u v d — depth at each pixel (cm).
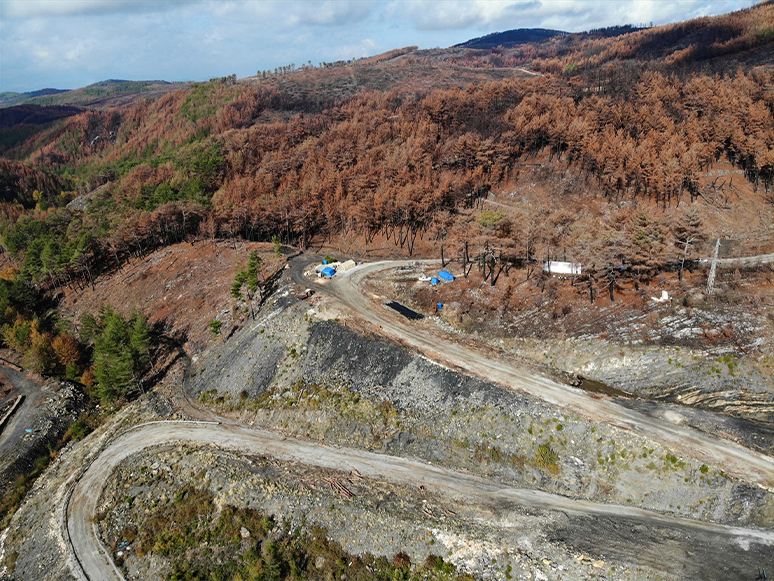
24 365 9244
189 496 5719
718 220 9475
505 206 11000
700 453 5044
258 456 6206
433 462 5816
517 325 7438
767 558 4172
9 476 6900
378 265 10056
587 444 5394
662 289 7350
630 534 4553
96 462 6600
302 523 5153
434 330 7619
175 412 7438
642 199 10194
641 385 6231
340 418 6519
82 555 5256
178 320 9875
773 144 10425
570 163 11488
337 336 7500
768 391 5647
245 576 4750
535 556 4438
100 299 11762
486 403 6034
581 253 7894
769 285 6956
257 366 7656
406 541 4806
